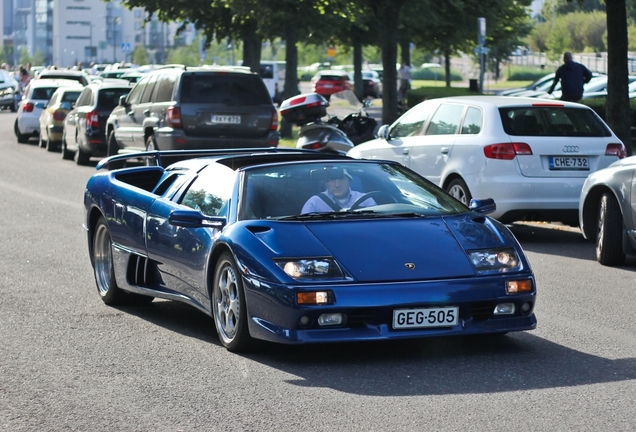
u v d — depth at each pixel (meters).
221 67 22.77
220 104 21.58
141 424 5.66
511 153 13.27
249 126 21.78
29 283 10.66
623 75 17.69
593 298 9.62
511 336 7.94
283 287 6.81
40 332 8.28
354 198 7.90
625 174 11.18
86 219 9.89
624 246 11.38
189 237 7.98
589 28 88.31
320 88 63.72
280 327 6.86
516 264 7.23
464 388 6.33
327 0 29.66
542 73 86.06
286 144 28.61
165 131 21.48
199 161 8.91
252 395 6.24
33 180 22.58
